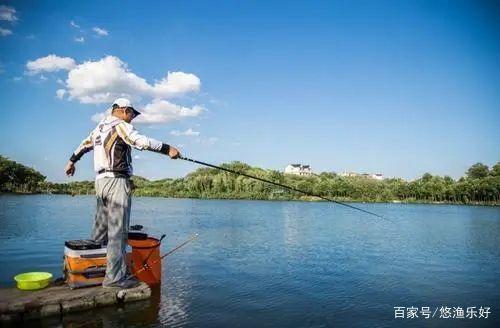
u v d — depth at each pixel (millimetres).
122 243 6297
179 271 9320
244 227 21969
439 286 8727
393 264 11375
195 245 14141
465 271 10570
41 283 6086
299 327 5805
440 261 12156
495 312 6812
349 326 5953
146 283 6887
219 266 10141
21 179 97000
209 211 37812
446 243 17000
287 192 94375
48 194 89438
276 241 15984
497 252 14289
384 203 92625
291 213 38188
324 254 12844
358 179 109688
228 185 92688
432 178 106875
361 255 12859
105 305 6000
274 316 6254
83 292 5961
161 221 25141
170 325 5516
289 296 7461
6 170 94375
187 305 6453
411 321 6270
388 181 111875
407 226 26031
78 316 5578
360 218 32438
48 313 5488
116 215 6207
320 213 39250
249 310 6473
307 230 21094
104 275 6305
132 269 7172
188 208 42938
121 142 6234
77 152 6926
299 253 12914
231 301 6918
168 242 14859
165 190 95188
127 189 6336
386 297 7660
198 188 93875
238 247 13914
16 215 25672
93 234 6660
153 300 6555
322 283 8680
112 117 6453
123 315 5750
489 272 10453
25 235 15312
